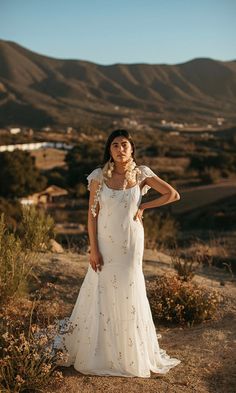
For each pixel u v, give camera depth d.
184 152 101.12
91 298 4.88
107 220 4.75
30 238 8.66
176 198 4.89
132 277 4.77
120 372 4.76
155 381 4.73
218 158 70.62
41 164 94.81
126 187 4.77
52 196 62.28
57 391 4.45
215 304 6.73
